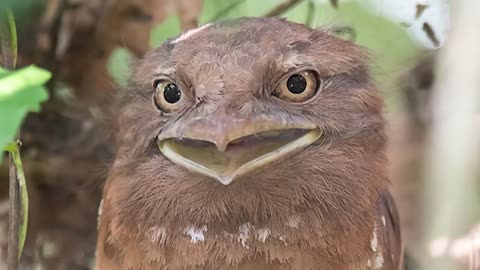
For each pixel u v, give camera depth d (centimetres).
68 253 114
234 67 103
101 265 106
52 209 113
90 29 112
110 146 110
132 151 104
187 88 103
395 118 112
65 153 113
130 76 106
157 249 104
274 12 112
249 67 103
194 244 104
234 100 102
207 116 102
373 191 104
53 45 112
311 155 103
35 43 112
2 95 99
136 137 104
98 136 112
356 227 104
